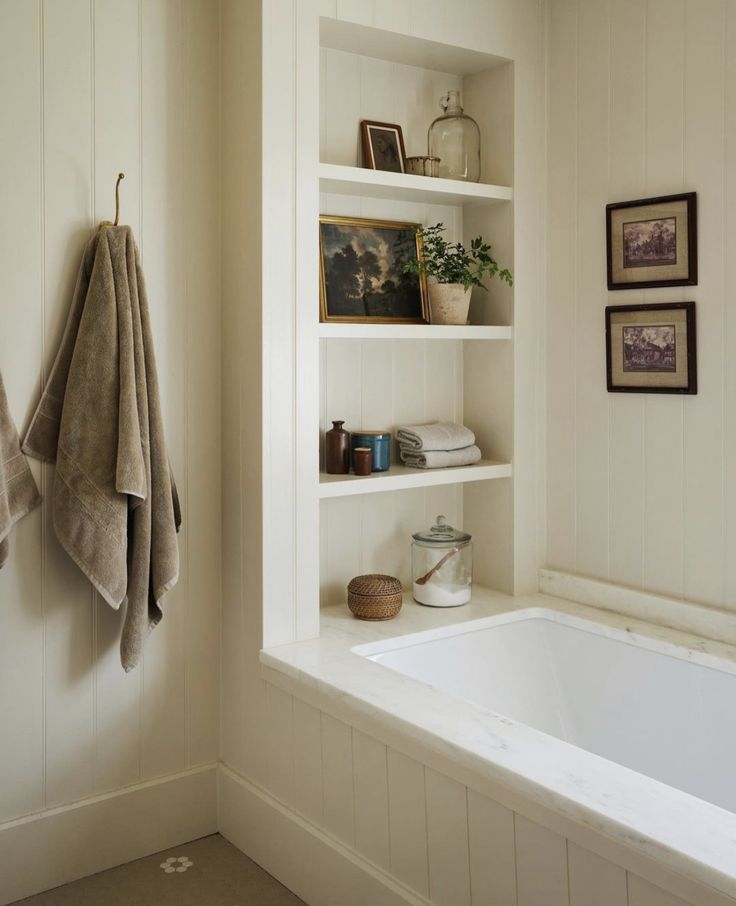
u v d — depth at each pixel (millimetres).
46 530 2363
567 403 2959
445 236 3066
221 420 2645
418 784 2008
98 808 2486
